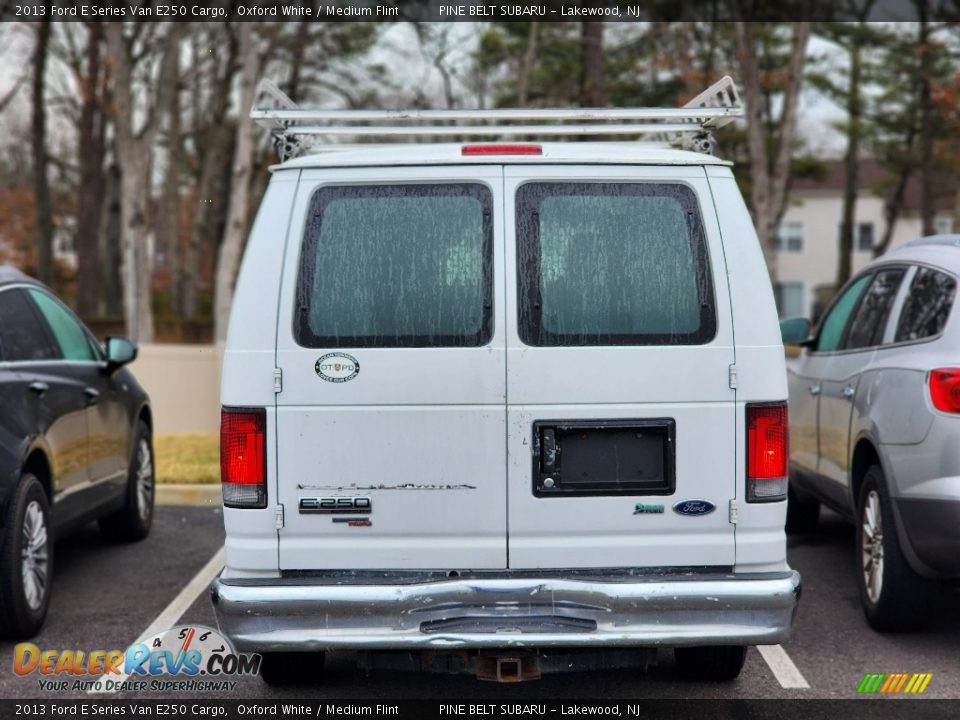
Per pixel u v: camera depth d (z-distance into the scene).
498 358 4.34
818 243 57.72
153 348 15.80
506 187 4.42
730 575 4.31
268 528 4.32
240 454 4.32
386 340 4.35
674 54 27.38
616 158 4.43
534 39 25.94
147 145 22.62
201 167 39.22
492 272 4.37
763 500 4.36
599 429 4.34
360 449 4.32
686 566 4.37
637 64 28.89
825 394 7.18
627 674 5.55
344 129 4.94
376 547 4.34
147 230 22.38
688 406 4.35
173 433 14.99
